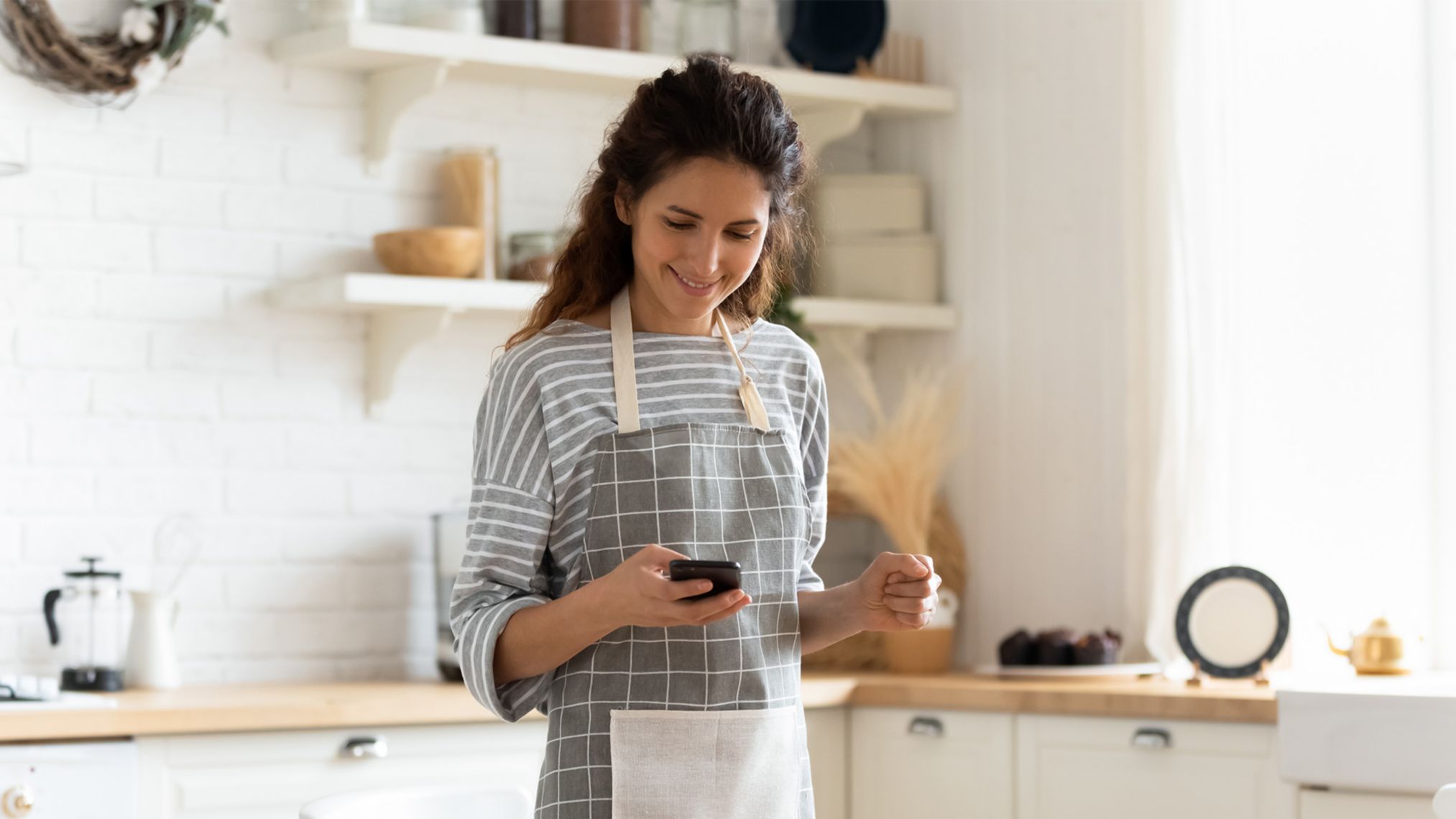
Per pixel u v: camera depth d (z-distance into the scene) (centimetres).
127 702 280
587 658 156
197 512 331
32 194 320
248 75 339
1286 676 308
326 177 346
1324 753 249
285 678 337
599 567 157
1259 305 337
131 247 328
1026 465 372
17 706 265
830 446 377
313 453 343
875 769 330
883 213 392
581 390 158
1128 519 341
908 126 405
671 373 162
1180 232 333
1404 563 319
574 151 373
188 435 331
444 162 346
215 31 336
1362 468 324
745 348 169
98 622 316
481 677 151
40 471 318
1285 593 330
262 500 337
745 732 156
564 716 156
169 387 330
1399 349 321
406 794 177
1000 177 382
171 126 332
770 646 160
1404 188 321
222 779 271
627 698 155
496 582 157
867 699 329
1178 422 332
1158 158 337
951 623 363
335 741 281
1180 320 333
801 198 179
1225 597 314
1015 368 377
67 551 320
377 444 350
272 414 339
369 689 315
